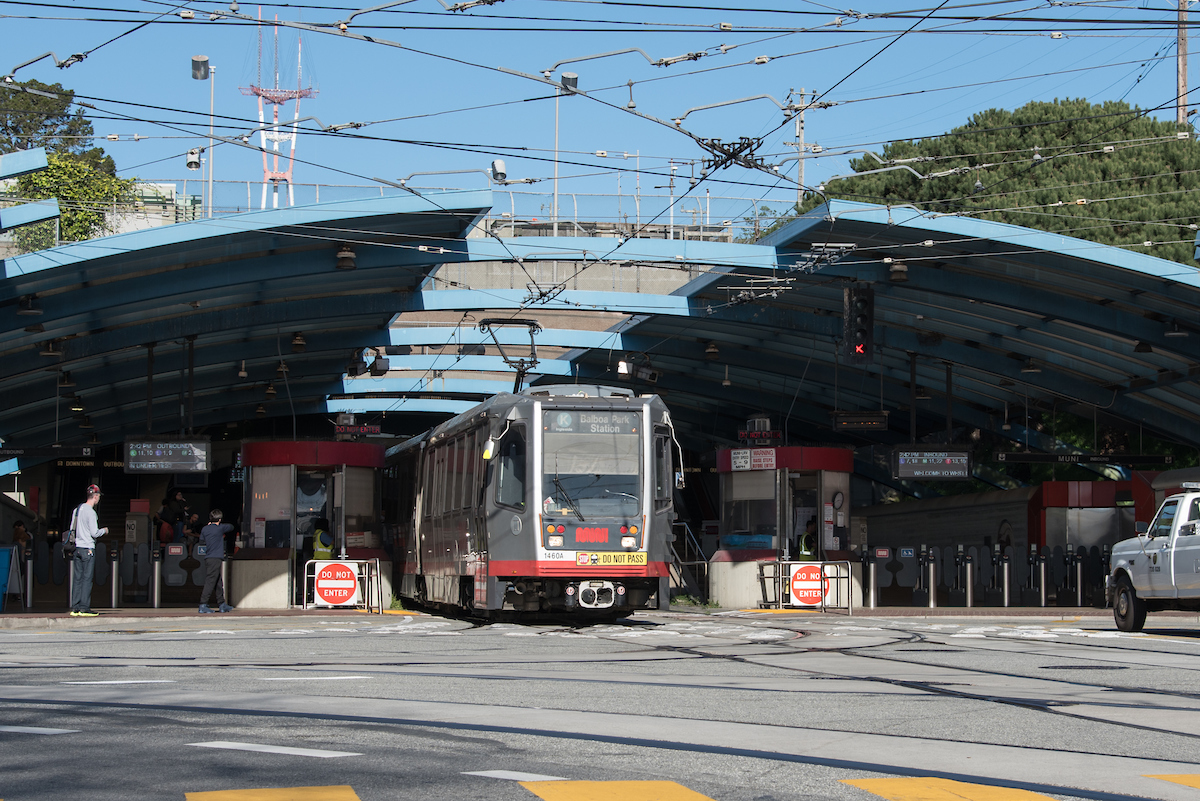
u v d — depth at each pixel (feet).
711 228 99.09
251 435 174.60
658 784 19.66
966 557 94.48
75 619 69.62
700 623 69.36
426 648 49.19
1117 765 22.66
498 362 136.36
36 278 78.74
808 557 91.04
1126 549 64.39
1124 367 109.70
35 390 115.85
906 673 39.32
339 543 89.15
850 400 144.87
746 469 93.20
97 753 21.99
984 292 94.07
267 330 114.73
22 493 142.92
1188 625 72.08
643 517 67.00
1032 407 134.00
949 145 165.89
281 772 20.22
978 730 26.76
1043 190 153.48
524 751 22.72
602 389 69.31
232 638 55.47
